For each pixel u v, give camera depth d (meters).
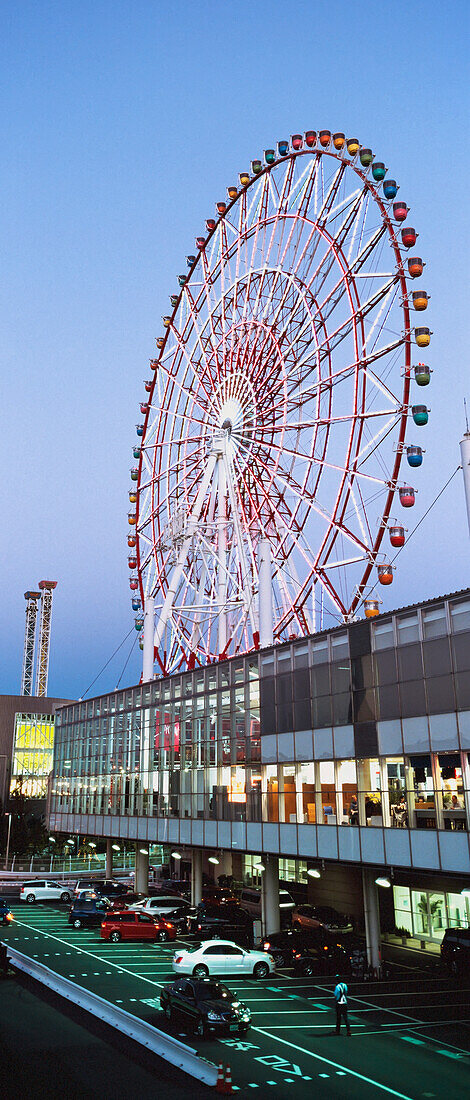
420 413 42.53
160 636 59.22
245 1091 19.39
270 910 40.06
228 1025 24.05
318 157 53.75
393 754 32.03
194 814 47.81
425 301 43.56
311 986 32.19
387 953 39.22
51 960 35.00
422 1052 23.08
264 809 40.53
